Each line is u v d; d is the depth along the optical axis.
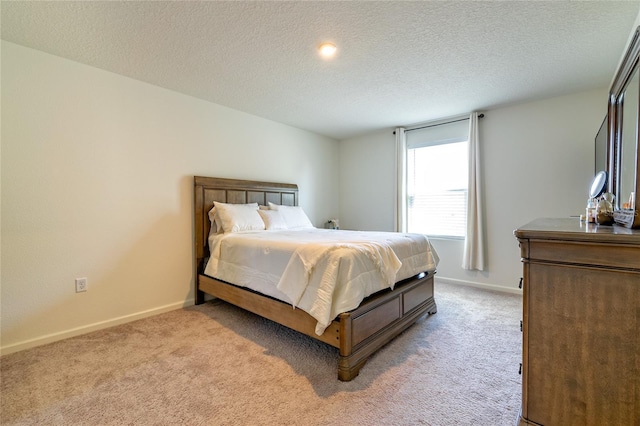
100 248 2.55
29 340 2.19
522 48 2.22
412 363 1.95
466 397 1.60
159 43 2.13
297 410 1.50
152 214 2.89
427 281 2.77
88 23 1.88
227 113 3.53
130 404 1.54
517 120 3.48
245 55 2.30
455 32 2.01
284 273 2.11
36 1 1.67
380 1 1.69
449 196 4.08
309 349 2.15
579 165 3.14
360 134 4.88
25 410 1.50
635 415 1.01
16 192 2.14
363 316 1.91
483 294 3.48
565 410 1.13
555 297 1.14
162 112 2.95
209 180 3.27
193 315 2.86
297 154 4.49
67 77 2.36
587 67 2.53
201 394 1.63
